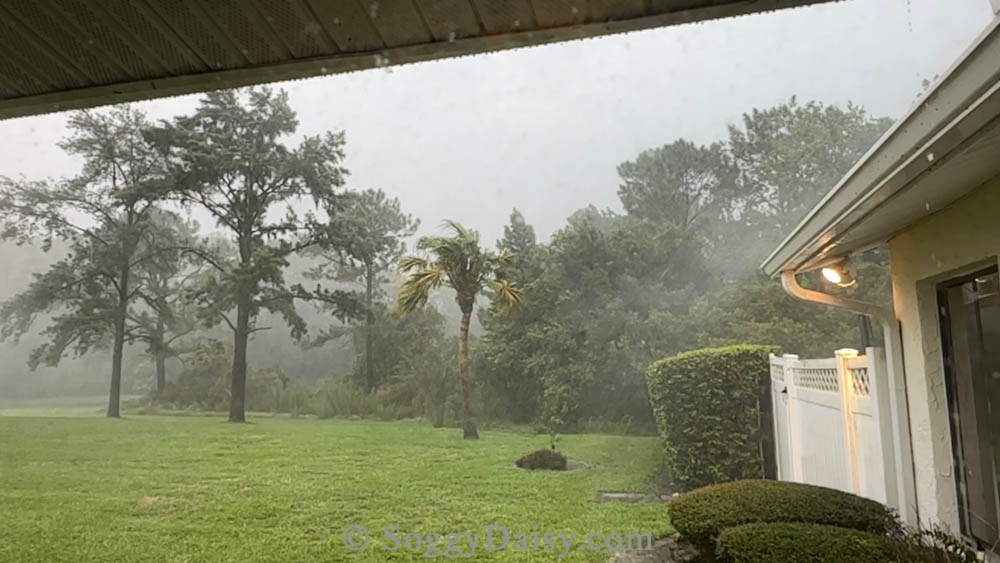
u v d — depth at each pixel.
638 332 13.18
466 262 13.00
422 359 15.60
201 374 17.03
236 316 17.59
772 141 13.92
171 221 16.97
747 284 12.98
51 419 14.79
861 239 3.46
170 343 17.73
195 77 2.09
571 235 14.70
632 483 8.12
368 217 17.59
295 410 16.20
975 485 3.04
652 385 7.88
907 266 3.42
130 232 16.17
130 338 16.73
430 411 14.66
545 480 8.55
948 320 3.21
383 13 1.76
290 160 16.44
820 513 3.45
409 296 13.09
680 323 13.05
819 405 5.05
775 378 6.73
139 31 1.87
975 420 3.05
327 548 5.88
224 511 7.29
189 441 11.98
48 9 1.79
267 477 9.09
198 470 9.54
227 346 17.47
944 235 2.91
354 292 17.45
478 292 13.67
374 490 8.18
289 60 2.00
